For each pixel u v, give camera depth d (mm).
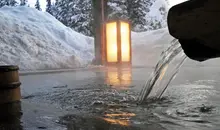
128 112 2629
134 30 26844
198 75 6895
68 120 2338
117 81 5934
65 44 14438
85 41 16859
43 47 12133
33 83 5812
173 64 8742
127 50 12156
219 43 1311
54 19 17500
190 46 1438
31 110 2809
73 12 29875
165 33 15672
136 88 4578
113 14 25375
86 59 13656
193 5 1359
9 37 11406
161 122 2199
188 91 3975
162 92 3662
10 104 3201
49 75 7949
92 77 7141
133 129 1998
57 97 3736
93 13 12797
